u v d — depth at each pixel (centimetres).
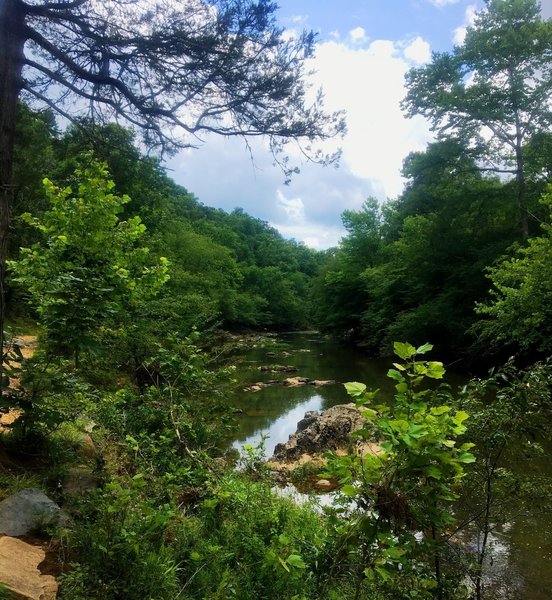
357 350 3516
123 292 518
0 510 308
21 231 1260
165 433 488
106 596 248
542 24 1850
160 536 316
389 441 224
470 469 372
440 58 2017
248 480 506
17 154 982
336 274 4084
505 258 1866
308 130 555
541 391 334
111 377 732
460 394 368
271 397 1708
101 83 494
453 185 2234
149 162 607
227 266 4475
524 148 1988
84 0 467
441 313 2227
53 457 421
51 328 438
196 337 536
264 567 299
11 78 438
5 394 441
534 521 579
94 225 634
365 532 238
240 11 485
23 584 238
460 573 321
